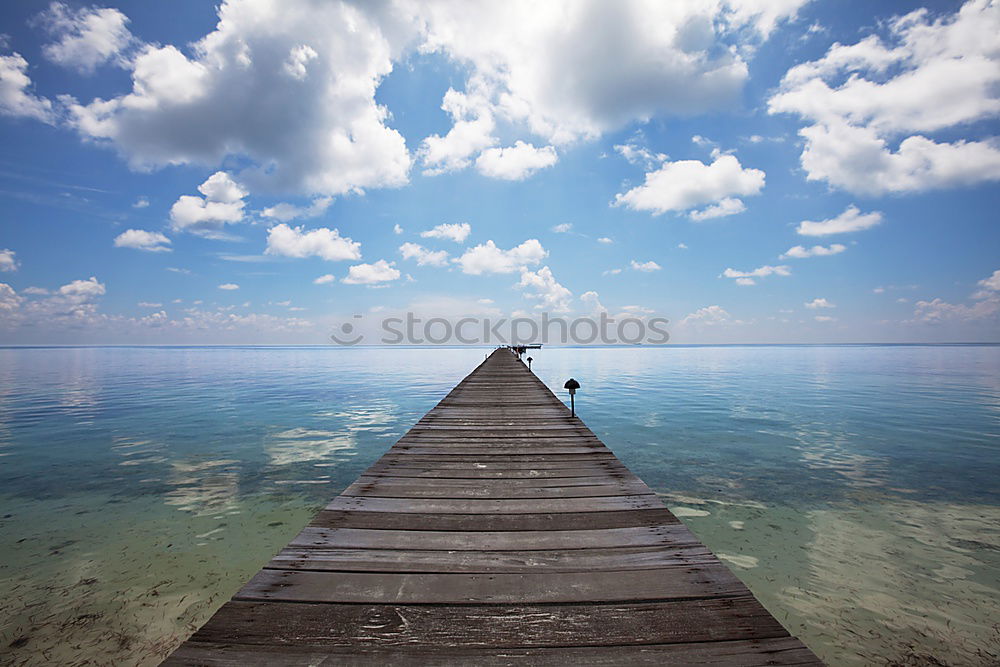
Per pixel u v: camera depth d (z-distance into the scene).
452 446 4.77
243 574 4.24
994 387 23.19
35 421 13.16
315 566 2.07
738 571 4.28
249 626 1.58
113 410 15.41
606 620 1.65
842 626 3.41
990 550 4.72
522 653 1.47
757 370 39.22
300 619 1.64
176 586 4.02
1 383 27.03
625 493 3.22
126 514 5.79
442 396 19.77
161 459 8.71
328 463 8.41
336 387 24.23
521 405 7.80
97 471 7.84
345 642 1.51
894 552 4.71
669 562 2.13
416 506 2.95
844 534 5.17
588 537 2.44
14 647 3.18
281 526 5.41
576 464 4.05
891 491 6.74
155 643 3.23
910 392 20.77
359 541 2.37
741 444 9.88
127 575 4.21
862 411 14.63
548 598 1.80
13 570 4.32
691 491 6.74
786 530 5.29
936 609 3.62
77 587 3.99
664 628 1.60
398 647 1.49
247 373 37.34
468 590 1.87
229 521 5.57
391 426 12.38
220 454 9.13
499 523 2.65
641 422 12.58
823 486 6.94
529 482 3.50
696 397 18.66
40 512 5.89
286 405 16.77
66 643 3.23
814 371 37.69
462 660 1.43
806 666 1.39
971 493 6.61
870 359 68.25
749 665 1.40
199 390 22.52
